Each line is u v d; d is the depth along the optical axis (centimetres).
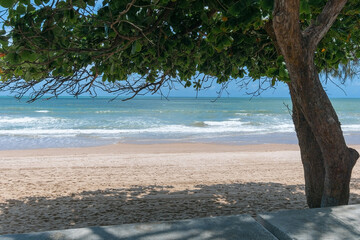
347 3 365
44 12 290
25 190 707
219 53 469
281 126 2977
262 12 313
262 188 730
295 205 588
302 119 440
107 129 2659
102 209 565
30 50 295
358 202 607
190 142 1938
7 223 491
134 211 554
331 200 355
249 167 1034
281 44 299
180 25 379
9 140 1977
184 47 414
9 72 392
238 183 789
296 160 1194
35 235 225
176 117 4225
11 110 5541
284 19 274
